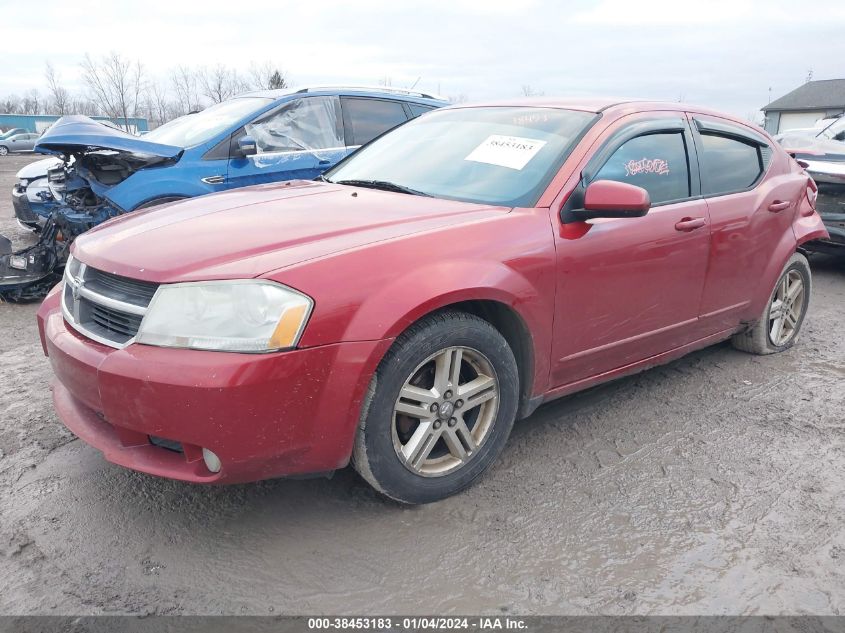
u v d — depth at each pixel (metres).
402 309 2.40
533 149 3.24
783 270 4.34
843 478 3.04
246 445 2.23
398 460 2.58
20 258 5.63
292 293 2.26
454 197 3.15
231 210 3.02
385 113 7.00
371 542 2.53
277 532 2.57
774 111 64.94
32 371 4.18
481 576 2.36
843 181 6.39
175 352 2.24
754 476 3.04
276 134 6.30
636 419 3.58
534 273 2.81
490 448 2.87
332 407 2.33
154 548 2.47
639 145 3.39
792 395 3.93
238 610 2.19
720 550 2.53
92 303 2.58
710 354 4.57
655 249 3.30
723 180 3.85
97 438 2.47
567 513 2.73
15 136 37.75
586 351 3.16
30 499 2.76
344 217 2.81
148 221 2.97
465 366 2.80
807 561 2.47
